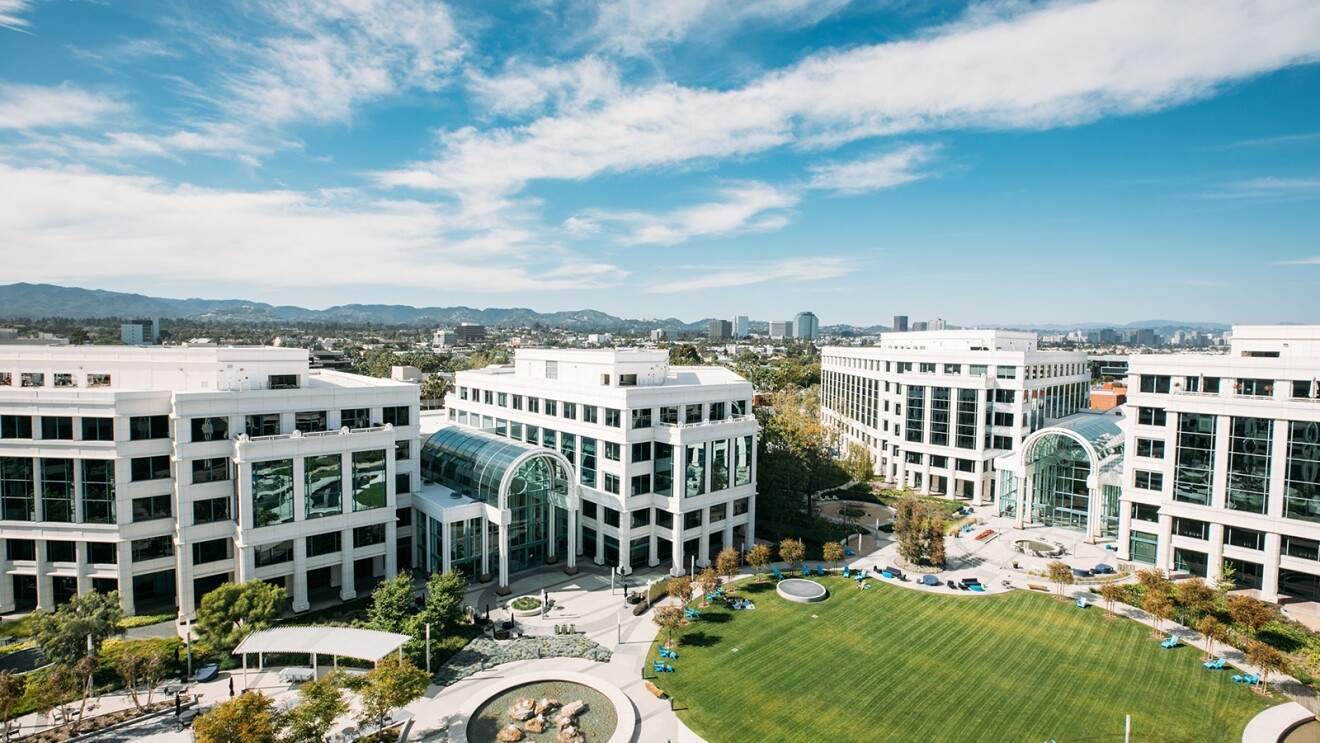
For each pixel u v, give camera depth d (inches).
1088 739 1727.4
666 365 3267.7
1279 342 2913.4
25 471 2329.0
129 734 1706.4
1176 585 2554.1
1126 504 3090.6
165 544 2428.6
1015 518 3816.4
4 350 2701.8
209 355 2647.6
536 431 3331.7
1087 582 2834.6
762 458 3599.9
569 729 1711.4
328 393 2608.3
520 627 2327.8
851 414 5757.9
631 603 2549.2
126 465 2308.1
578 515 3011.8
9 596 2372.0
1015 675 2050.9
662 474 2908.5
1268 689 1964.8
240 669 2027.6
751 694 1929.1
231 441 2394.2
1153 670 2086.6
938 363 4490.7
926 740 1720.0
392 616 2118.6
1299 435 2532.0
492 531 2815.0
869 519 3818.9
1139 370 3051.2
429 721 1775.3
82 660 1777.8
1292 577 2637.8
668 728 1756.9
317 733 1520.7
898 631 2349.9
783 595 2647.6
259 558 2386.8
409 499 2891.2
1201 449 2783.0
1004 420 4170.8
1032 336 5408.5
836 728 1769.2
